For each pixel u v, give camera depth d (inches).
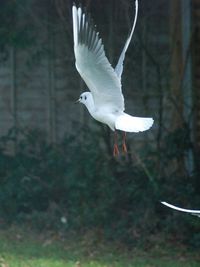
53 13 693.9
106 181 628.1
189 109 658.2
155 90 667.4
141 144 722.2
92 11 679.1
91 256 571.2
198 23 677.9
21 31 676.7
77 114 799.1
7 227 649.0
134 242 593.9
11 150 745.6
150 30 731.4
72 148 673.0
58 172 668.1
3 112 829.8
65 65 776.3
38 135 707.4
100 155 644.7
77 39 358.0
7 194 663.1
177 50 669.9
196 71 677.3
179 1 673.6
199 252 573.9
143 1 674.8
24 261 548.7
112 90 376.8
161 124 629.3
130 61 669.9
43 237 622.5
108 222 618.5
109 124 378.6
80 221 628.1
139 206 614.9
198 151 650.8
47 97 807.7
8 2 685.9
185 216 587.5
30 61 725.9
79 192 637.3
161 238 593.0
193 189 604.4
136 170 628.4
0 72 824.9
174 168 627.8
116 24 668.1
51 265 536.4
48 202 666.2
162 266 542.3
